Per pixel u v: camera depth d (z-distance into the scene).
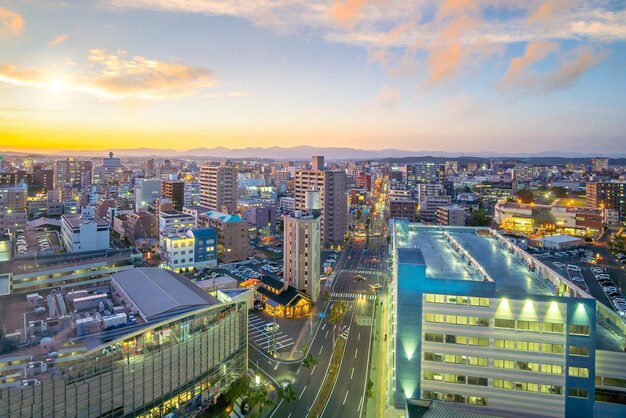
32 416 59.28
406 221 128.38
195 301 85.25
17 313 84.31
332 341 115.88
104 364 66.12
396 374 72.06
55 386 61.22
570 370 64.75
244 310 94.75
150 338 72.25
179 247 181.12
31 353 64.00
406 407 65.75
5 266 113.06
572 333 64.81
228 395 84.94
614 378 67.19
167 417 74.81
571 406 64.69
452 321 69.69
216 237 191.62
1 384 57.88
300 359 105.25
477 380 68.62
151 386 72.31
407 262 72.38
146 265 188.12
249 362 103.62
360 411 84.62
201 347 81.69
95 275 117.00
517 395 66.81
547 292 70.12
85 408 64.06
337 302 143.38
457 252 96.81
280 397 83.62
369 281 173.00
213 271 182.88
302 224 144.38
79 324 71.75
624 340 72.50
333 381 95.50
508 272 81.12
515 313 66.94
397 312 71.62
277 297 139.38
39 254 126.56
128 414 69.12
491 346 67.94
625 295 154.75
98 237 182.25
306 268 145.00
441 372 70.12
